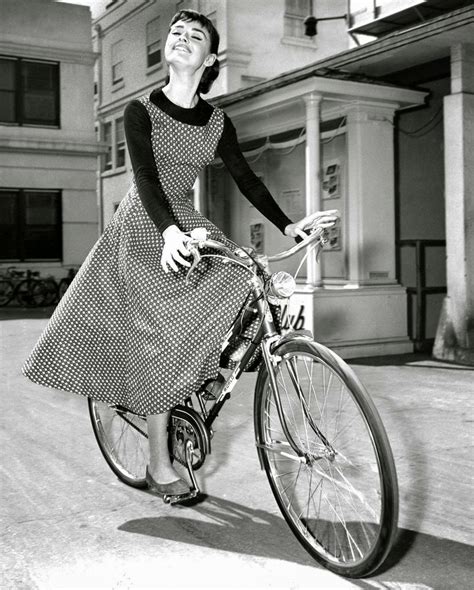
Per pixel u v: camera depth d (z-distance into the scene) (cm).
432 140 911
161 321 272
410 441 443
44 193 1973
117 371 297
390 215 881
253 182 295
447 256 806
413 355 854
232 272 273
